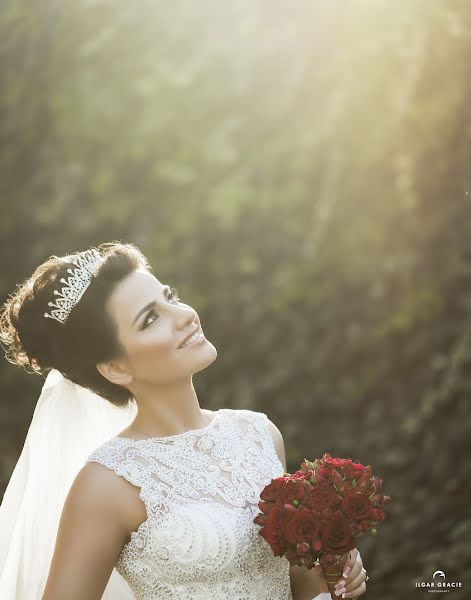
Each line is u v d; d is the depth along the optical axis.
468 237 5.70
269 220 6.85
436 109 5.49
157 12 7.42
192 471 2.39
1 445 6.34
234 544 2.32
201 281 6.86
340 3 6.08
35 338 2.47
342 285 6.21
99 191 7.28
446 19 5.37
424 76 5.49
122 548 2.38
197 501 2.34
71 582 2.28
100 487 2.32
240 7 7.38
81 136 7.32
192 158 7.24
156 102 7.35
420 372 5.70
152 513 2.31
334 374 6.09
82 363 2.46
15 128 7.28
